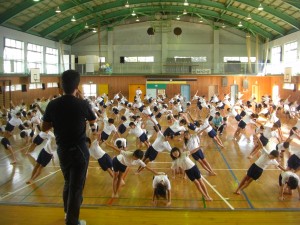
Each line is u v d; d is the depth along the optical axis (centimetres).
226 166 973
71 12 2453
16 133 1525
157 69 2912
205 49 3038
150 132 1502
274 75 2550
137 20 3005
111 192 748
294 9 1997
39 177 865
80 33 3098
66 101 229
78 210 233
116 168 704
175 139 1273
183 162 679
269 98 2227
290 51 2350
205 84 2875
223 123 1448
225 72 2823
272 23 2436
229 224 270
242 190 758
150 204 669
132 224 270
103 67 2892
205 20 2880
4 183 816
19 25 2225
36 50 2480
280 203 677
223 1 2347
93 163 1009
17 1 1852
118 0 2439
